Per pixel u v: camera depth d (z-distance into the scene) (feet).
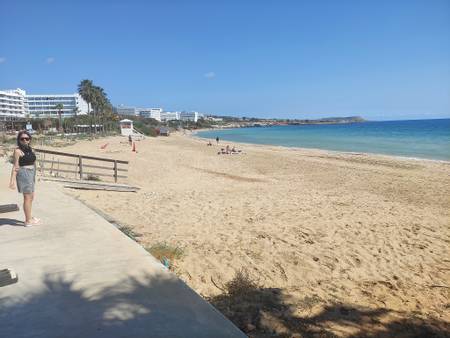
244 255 25.71
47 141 158.30
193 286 20.39
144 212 37.91
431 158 111.04
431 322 17.30
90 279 14.64
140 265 16.10
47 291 13.58
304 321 16.29
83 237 20.31
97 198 43.60
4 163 62.08
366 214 39.45
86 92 297.53
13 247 18.62
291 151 140.56
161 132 348.59
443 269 24.66
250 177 71.00
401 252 27.68
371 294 20.30
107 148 140.46
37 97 500.33
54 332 10.85
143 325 11.25
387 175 73.51
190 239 28.94
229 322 11.55
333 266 24.43
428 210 43.01
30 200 22.50
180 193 50.52
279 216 37.52
